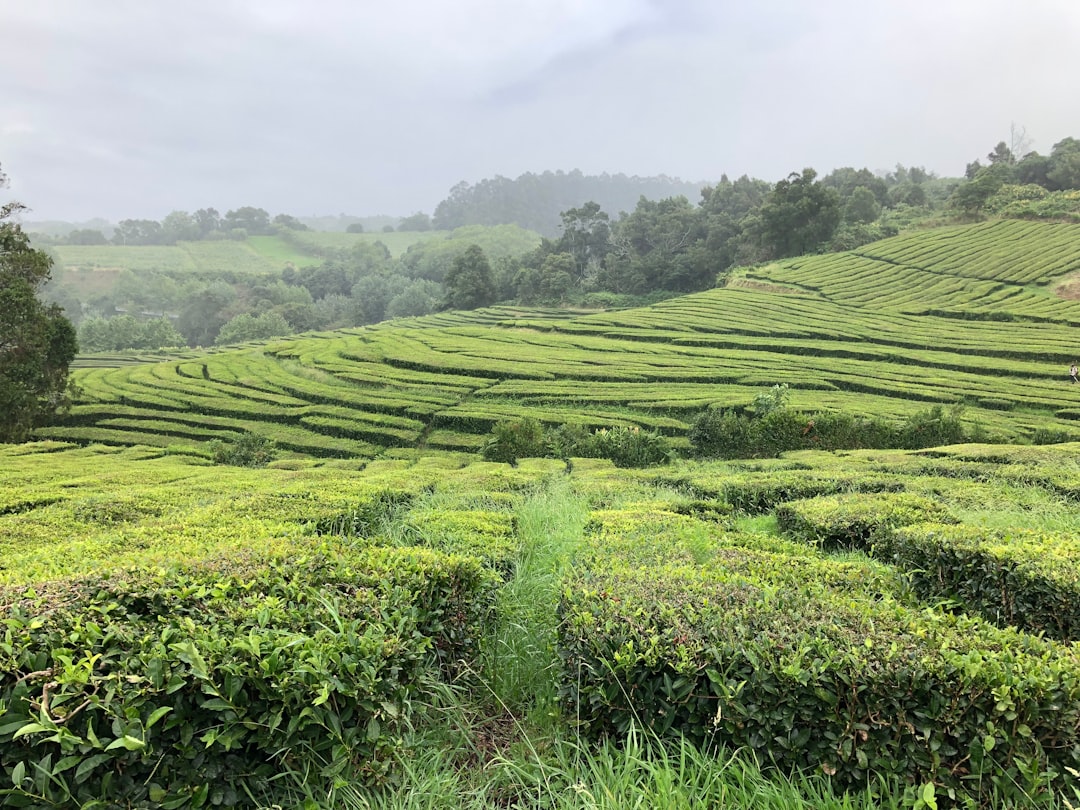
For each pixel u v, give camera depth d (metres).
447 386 43.03
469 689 5.09
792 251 94.19
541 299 98.75
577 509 11.12
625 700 4.28
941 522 9.30
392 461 26.00
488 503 11.48
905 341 51.19
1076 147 113.44
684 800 3.59
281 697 3.46
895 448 26.22
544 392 40.75
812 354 51.16
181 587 4.46
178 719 3.32
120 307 151.62
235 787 3.47
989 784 3.72
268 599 4.26
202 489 13.05
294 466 25.05
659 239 111.56
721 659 4.11
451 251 166.75
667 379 43.69
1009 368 43.78
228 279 161.75
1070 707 3.73
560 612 5.10
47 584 4.40
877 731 3.82
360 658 3.77
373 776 3.73
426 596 4.96
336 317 139.75
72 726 3.23
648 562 6.60
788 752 3.91
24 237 32.19
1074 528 9.45
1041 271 66.38
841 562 7.18
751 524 11.39
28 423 33.09
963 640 4.26
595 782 3.83
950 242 80.69
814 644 4.13
